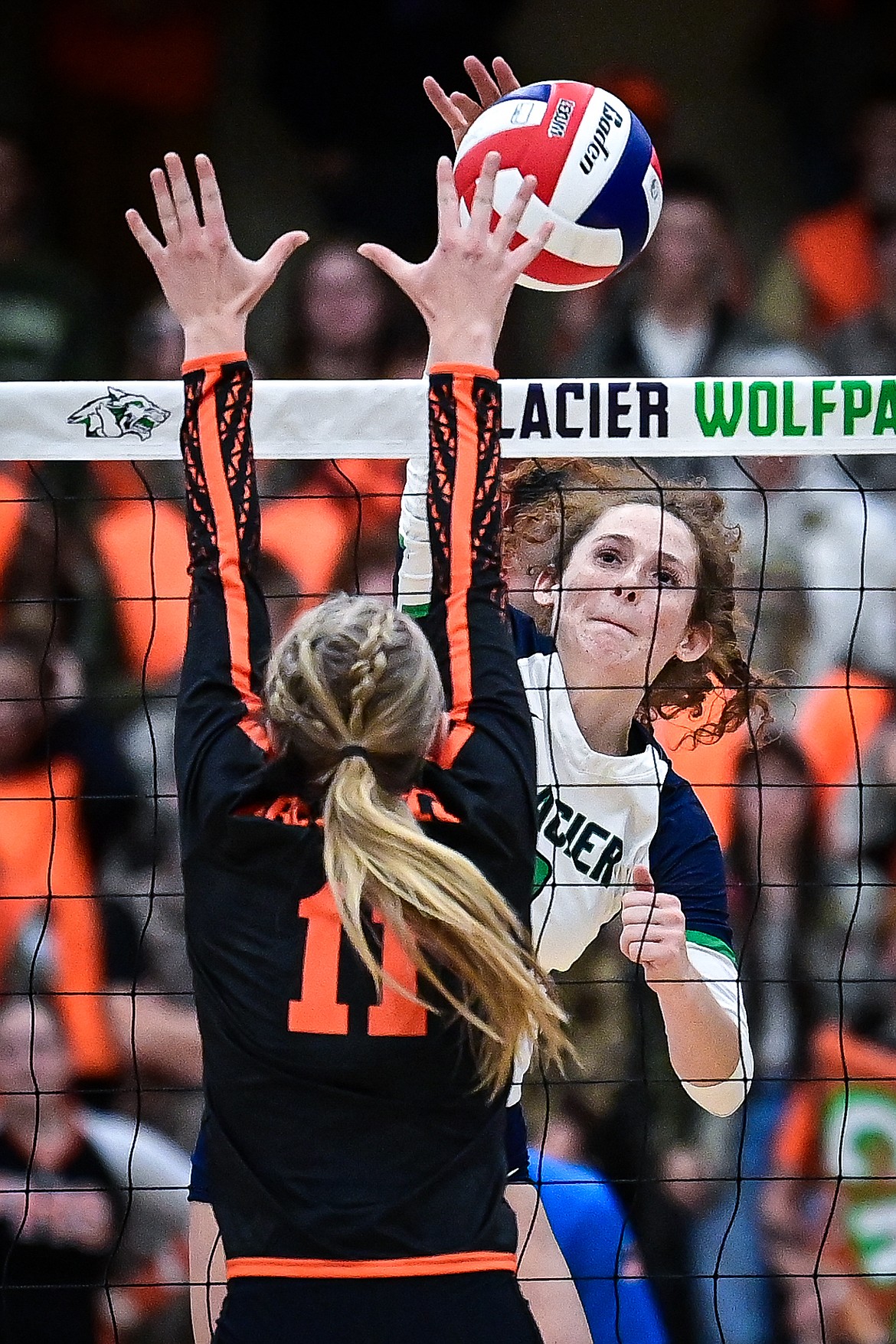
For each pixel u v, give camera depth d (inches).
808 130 930.1
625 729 435.8
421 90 930.1
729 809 646.5
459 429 301.7
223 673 290.7
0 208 911.0
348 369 838.5
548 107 393.7
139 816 664.4
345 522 715.4
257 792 279.3
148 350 884.6
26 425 359.3
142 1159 573.6
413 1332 260.1
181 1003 629.0
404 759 280.2
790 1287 604.1
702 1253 604.1
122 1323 556.7
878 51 932.0
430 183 929.5
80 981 621.6
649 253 858.8
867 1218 606.9
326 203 929.5
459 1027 274.1
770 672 695.7
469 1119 273.3
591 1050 603.5
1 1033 563.8
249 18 930.1
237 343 307.9
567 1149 600.1
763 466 762.2
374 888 271.6
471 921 264.2
